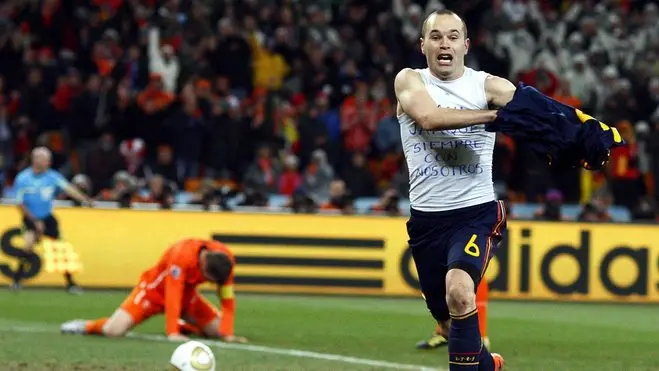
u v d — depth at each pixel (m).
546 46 78.19
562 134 23.17
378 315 48.50
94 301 51.25
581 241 58.25
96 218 56.97
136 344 36.03
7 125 69.62
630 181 70.12
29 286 56.28
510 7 82.44
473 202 24.44
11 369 30.20
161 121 68.75
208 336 38.94
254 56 75.81
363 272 57.91
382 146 71.69
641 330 45.47
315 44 76.06
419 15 79.19
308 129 70.44
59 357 32.75
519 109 23.23
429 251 24.91
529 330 44.53
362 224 58.12
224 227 57.53
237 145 69.12
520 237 57.91
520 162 70.00
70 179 68.75
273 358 34.03
